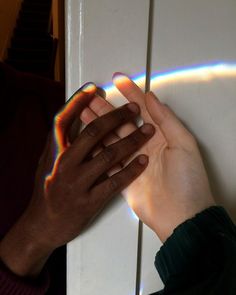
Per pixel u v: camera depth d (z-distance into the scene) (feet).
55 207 1.11
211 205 1.06
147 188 1.11
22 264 1.36
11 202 1.63
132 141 1.06
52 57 9.50
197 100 1.17
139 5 1.09
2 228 1.62
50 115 1.82
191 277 0.95
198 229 0.98
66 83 1.13
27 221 1.28
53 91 1.93
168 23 1.12
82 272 1.22
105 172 1.12
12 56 11.73
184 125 1.17
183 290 0.93
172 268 0.98
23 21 12.46
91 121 1.08
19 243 1.33
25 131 1.73
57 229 1.16
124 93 1.11
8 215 1.63
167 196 1.09
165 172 1.09
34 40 11.91
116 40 1.10
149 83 1.14
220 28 1.14
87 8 1.08
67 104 1.10
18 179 1.66
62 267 1.70
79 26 1.09
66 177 1.06
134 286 1.23
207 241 0.97
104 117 1.04
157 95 1.15
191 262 0.96
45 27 12.30
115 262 1.21
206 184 1.08
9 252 1.36
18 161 1.68
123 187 1.11
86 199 1.09
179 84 1.15
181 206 1.06
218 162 1.21
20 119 1.75
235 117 1.18
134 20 1.10
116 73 1.11
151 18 1.11
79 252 1.21
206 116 1.18
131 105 1.08
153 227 1.11
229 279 0.91
